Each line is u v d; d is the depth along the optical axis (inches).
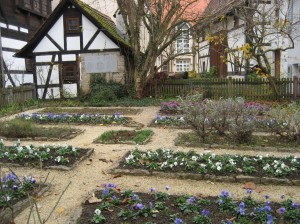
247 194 195.0
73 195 197.3
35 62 717.9
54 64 713.0
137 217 156.9
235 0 632.4
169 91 687.1
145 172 227.6
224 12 642.2
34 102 649.6
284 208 158.7
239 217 154.0
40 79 714.8
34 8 911.7
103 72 700.7
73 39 705.0
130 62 739.4
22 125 353.7
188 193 197.0
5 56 764.0
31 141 336.8
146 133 353.4
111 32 704.4
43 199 190.7
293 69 729.6
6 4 778.8
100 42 698.2
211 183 213.5
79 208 169.9
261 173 220.8
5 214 165.2
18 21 836.6
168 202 173.8
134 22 681.6
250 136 312.8
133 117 476.4
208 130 346.6
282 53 776.9
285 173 217.0
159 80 689.6
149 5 654.5
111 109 559.2
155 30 655.1
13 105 582.6
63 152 266.5
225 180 215.8
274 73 807.1
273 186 208.5
